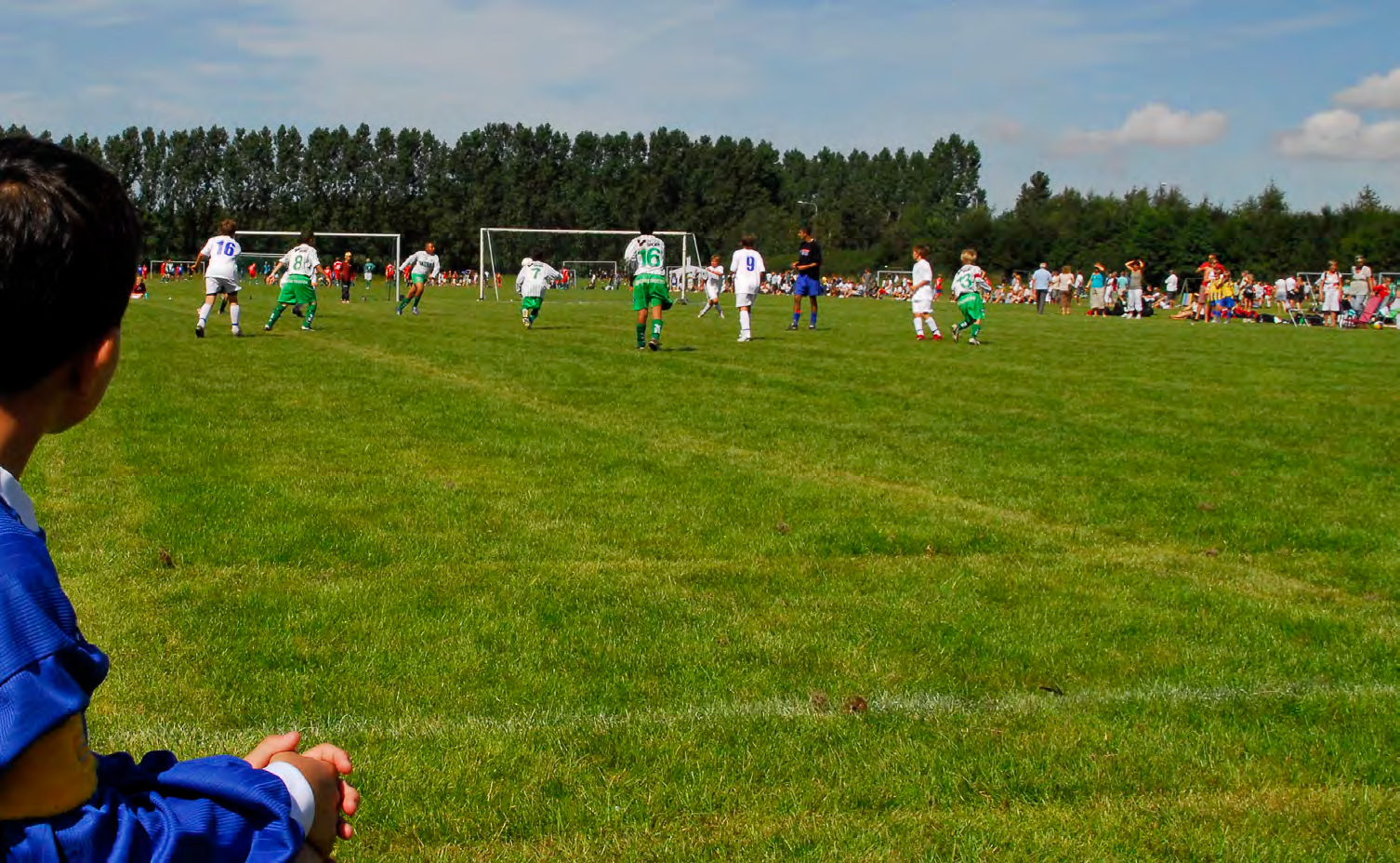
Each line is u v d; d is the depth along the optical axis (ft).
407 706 14.03
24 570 3.98
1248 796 12.15
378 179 353.10
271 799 4.55
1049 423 38.42
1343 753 13.23
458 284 228.84
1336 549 23.47
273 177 345.92
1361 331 109.29
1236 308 138.31
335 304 120.67
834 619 17.70
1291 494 28.25
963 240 258.57
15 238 4.05
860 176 426.51
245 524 22.20
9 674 3.82
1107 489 28.07
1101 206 253.24
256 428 33.04
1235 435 37.35
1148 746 13.29
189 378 44.19
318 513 23.20
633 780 12.11
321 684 14.62
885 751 12.98
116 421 33.22
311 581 18.88
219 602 17.67
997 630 17.40
